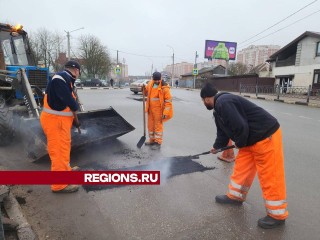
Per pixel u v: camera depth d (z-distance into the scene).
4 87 5.88
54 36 47.66
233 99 2.83
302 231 2.87
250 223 2.98
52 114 3.39
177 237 2.71
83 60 50.22
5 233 2.61
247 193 3.45
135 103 14.01
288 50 29.45
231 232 2.81
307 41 26.34
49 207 3.18
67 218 2.98
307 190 3.86
